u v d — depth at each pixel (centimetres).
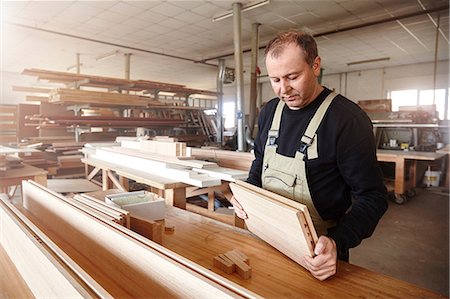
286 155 107
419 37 642
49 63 848
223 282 60
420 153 448
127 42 672
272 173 110
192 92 693
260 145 125
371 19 554
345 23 576
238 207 113
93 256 94
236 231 122
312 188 102
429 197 469
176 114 672
